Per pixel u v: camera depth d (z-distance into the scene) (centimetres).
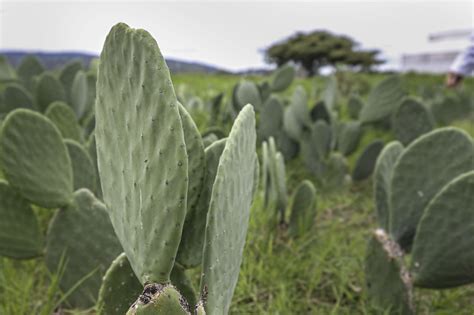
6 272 146
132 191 72
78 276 127
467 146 125
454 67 390
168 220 67
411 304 127
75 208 126
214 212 69
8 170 121
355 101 413
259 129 273
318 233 194
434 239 121
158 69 65
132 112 70
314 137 267
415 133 234
